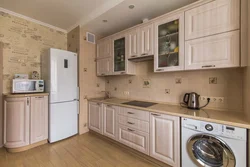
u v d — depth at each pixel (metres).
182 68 1.69
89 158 1.97
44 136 2.35
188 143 1.44
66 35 3.18
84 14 2.46
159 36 1.95
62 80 2.52
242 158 1.16
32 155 2.03
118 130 2.27
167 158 1.64
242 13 1.29
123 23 2.56
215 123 1.28
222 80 1.67
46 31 2.83
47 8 2.24
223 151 1.24
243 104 1.52
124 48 2.49
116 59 2.66
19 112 2.09
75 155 2.04
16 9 2.28
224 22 1.38
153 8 2.04
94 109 2.77
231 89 1.61
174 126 1.57
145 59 2.35
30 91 2.26
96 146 2.33
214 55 1.45
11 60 2.37
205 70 1.80
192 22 1.60
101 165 1.80
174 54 1.82
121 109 2.21
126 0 1.84
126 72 2.42
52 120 2.39
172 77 2.13
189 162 1.46
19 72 2.46
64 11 2.35
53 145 2.35
